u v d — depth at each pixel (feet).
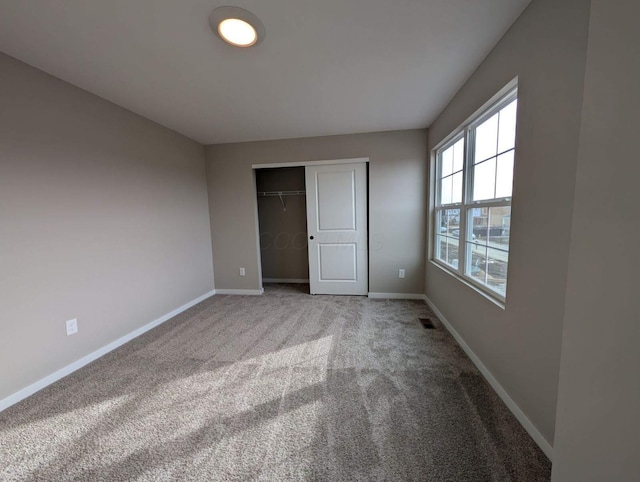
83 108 6.75
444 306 8.77
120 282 7.77
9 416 4.98
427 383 5.74
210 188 12.32
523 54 4.43
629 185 1.76
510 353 4.91
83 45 5.07
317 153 11.35
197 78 6.36
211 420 4.82
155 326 9.06
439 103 8.06
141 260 8.55
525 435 4.35
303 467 3.89
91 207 6.93
